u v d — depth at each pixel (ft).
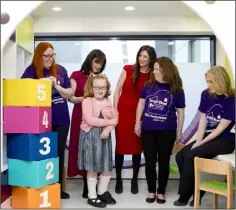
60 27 7.68
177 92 7.31
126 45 9.40
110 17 7.58
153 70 7.40
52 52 7.06
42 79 6.48
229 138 7.07
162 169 7.36
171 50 9.50
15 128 6.18
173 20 7.42
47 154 6.43
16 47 7.01
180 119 7.55
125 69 8.07
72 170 7.77
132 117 7.98
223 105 7.09
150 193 7.37
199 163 6.37
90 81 7.20
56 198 6.55
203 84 9.73
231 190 5.96
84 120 7.08
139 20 7.58
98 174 7.54
